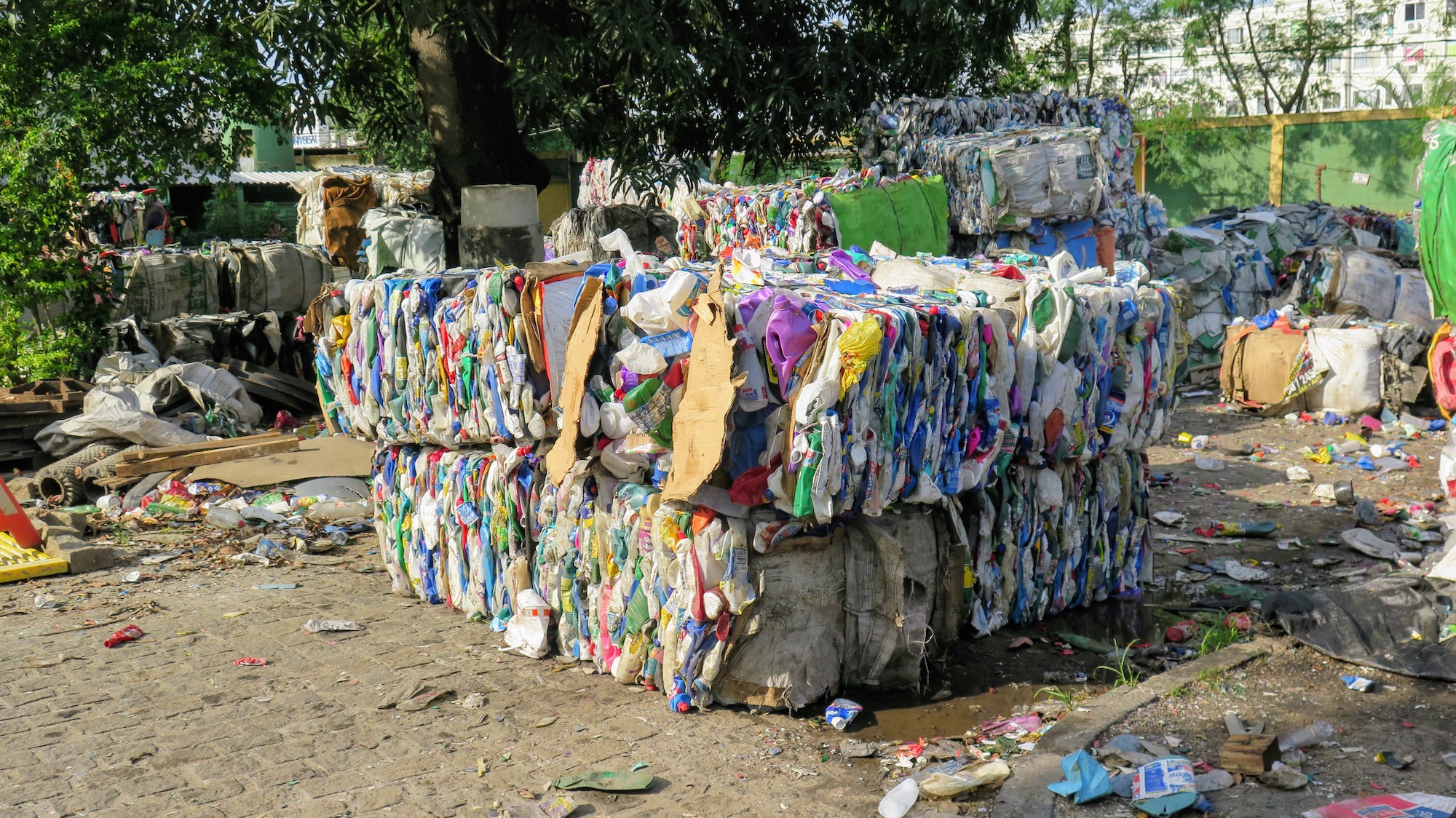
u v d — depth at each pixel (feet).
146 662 18.40
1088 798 12.76
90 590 22.62
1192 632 18.89
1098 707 15.16
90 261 42.98
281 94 48.24
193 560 24.86
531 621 18.40
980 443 16.94
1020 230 32.35
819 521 14.58
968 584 17.81
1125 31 102.94
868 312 14.78
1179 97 98.68
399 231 46.26
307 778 14.19
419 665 18.13
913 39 49.93
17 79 42.01
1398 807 11.87
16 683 17.53
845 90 46.75
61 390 35.55
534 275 17.58
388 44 52.16
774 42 46.80
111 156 43.86
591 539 17.51
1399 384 35.22
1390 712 14.80
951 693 16.76
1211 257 43.16
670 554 15.89
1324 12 107.76
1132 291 19.03
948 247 33.32
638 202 49.47
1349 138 84.89
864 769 14.21
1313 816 11.96
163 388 35.86
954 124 38.14
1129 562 20.95
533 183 49.52
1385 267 40.34
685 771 14.19
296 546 25.89
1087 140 31.96
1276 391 36.76
